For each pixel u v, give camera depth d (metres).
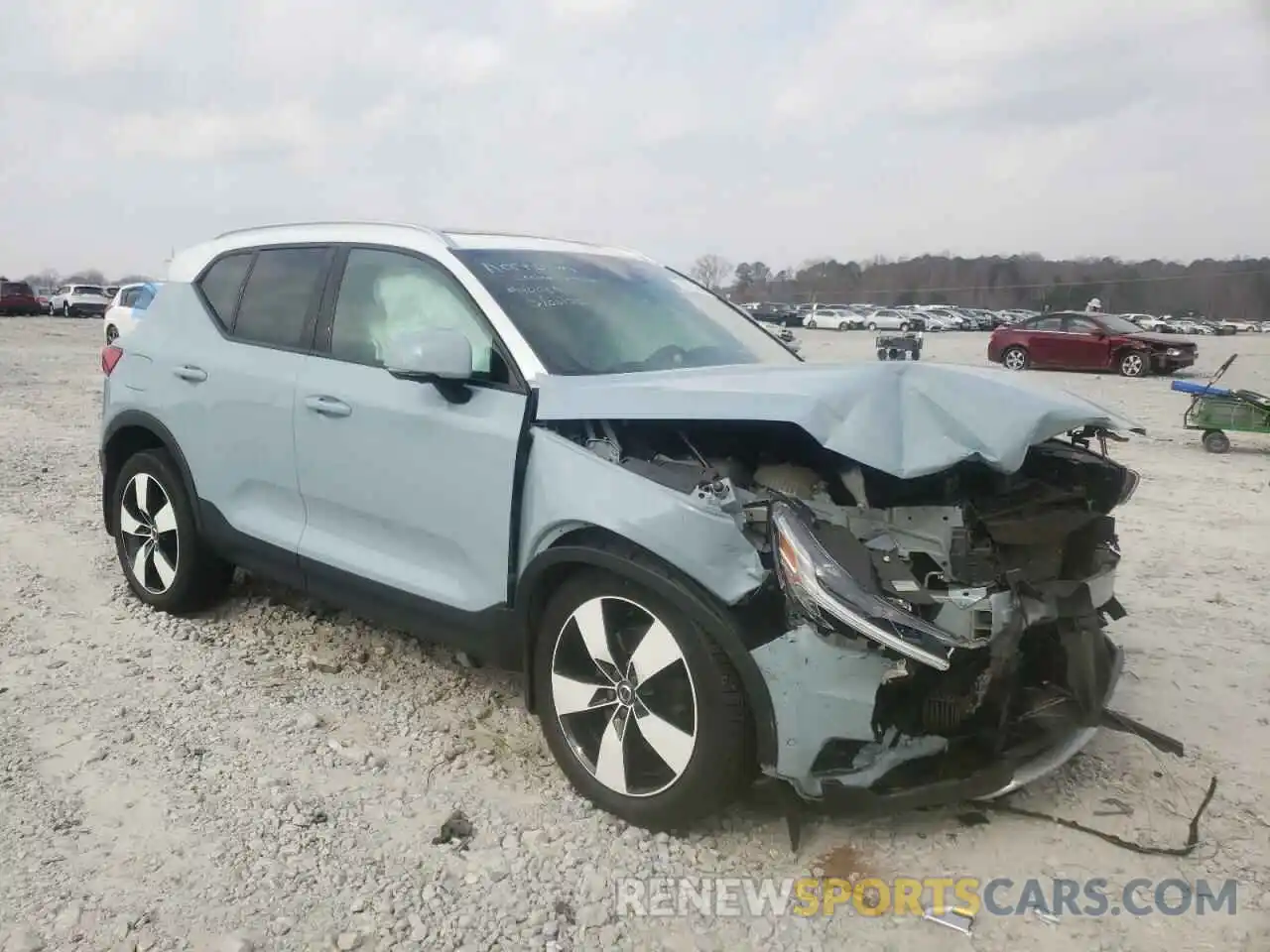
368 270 4.05
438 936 2.62
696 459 3.16
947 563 2.93
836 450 2.75
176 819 3.10
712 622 2.79
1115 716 3.50
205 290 4.69
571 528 3.13
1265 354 32.50
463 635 3.54
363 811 3.18
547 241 4.39
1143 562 6.32
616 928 2.67
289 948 2.55
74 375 17.80
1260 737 3.82
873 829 3.14
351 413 3.80
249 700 3.96
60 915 2.63
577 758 3.23
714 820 3.17
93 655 4.34
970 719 2.83
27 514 6.77
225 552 4.45
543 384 3.34
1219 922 2.73
